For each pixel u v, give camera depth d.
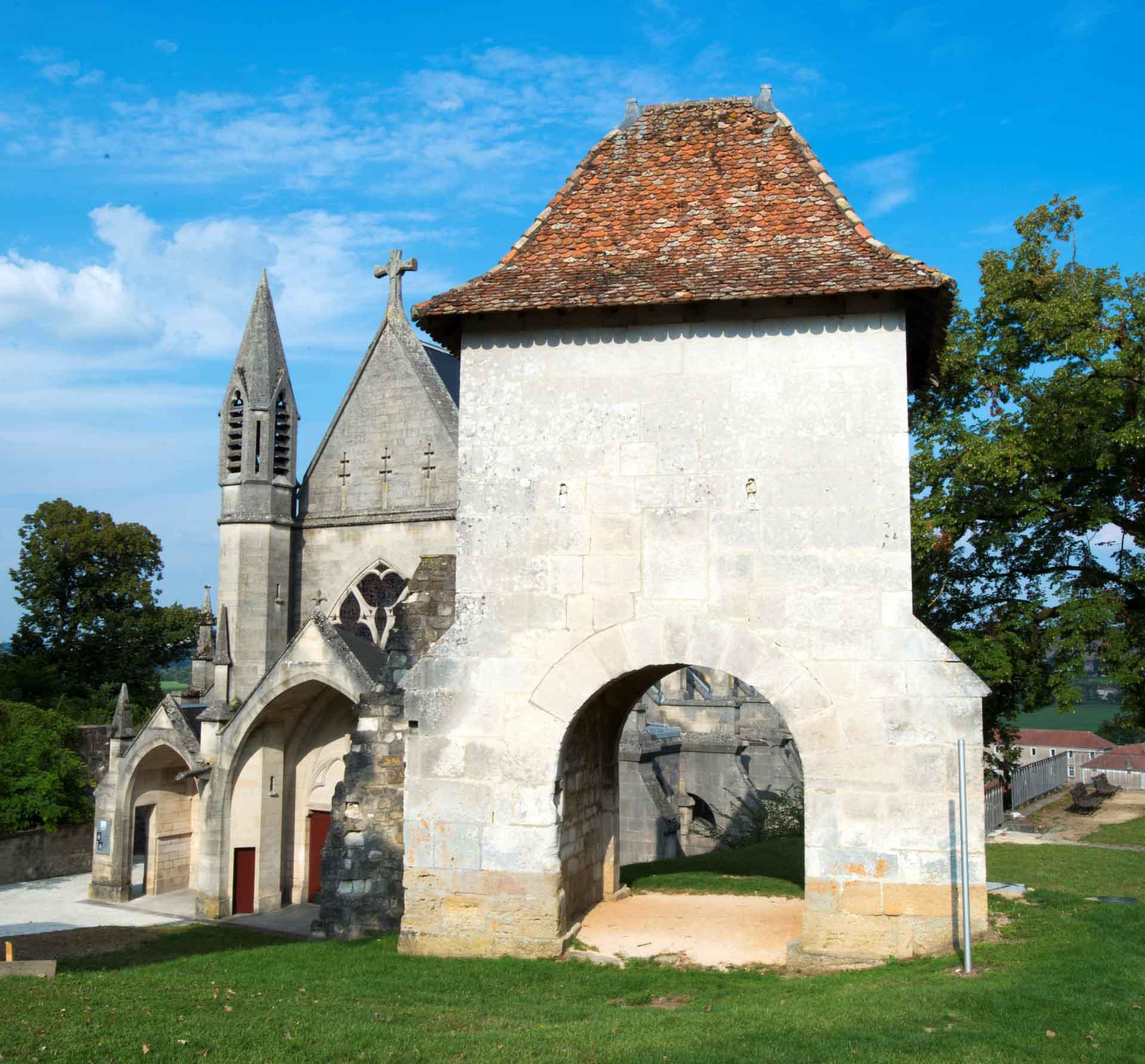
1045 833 26.39
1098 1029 9.18
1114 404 21.89
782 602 13.05
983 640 22.94
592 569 13.66
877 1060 8.55
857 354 13.25
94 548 51.16
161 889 30.70
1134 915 13.87
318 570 30.41
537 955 13.38
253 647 29.39
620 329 13.95
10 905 29.45
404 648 17.28
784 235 14.20
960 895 12.28
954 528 23.33
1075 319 22.56
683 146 16.19
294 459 30.97
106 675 51.56
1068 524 23.91
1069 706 22.52
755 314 13.56
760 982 12.12
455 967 12.96
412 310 14.08
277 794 28.39
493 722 13.73
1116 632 22.78
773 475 13.28
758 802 32.38
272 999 11.39
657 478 13.61
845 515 13.03
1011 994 10.20
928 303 13.26
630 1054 9.03
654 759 33.34
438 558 17.50
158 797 30.94
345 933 16.62
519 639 13.77
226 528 29.91
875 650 12.75
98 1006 10.60
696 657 13.20
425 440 29.34
